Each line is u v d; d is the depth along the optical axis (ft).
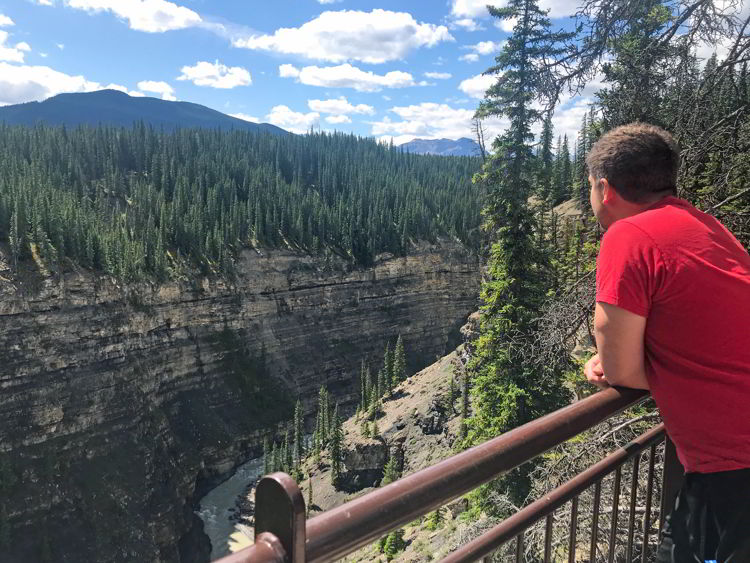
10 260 264.52
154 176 511.81
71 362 272.92
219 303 377.50
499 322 71.31
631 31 31.30
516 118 65.36
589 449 32.94
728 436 7.95
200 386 356.38
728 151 26.25
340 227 475.31
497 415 72.74
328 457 239.30
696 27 26.86
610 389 9.40
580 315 32.45
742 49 24.63
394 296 473.26
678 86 28.02
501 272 72.90
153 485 266.36
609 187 9.62
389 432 215.10
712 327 7.97
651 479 12.43
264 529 5.24
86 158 518.37
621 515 28.94
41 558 215.72
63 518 230.27
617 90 30.66
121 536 235.61
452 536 72.38
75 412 264.72
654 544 24.70
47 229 287.28
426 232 502.38
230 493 306.55
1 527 213.87
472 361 78.48
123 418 282.15
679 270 8.04
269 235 434.30
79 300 281.54
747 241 26.89
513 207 69.97
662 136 9.43
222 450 334.24
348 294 453.99
